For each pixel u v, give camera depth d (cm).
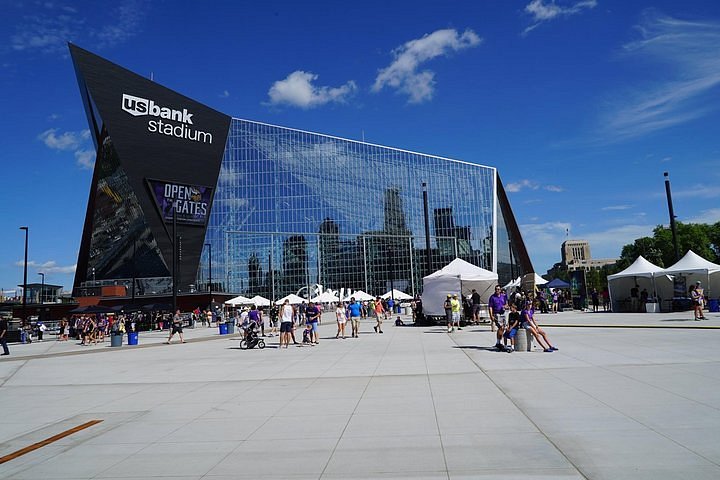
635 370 1180
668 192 3834
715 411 772
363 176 11225
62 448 751
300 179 10944
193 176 9406
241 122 10831
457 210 11244
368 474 575
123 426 879
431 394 1020
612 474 536
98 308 4534
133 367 1858
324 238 10856
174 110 9256
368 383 1201
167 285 8775
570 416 784
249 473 598
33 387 1446
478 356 1609
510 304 1878
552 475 541
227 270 10269
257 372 1520
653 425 712
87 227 9138
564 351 1614
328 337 2930
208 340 3400
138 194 8688
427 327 3438
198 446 727
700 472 531
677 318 2847
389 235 11044
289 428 805
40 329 4925
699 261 3416
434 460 610
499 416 808
